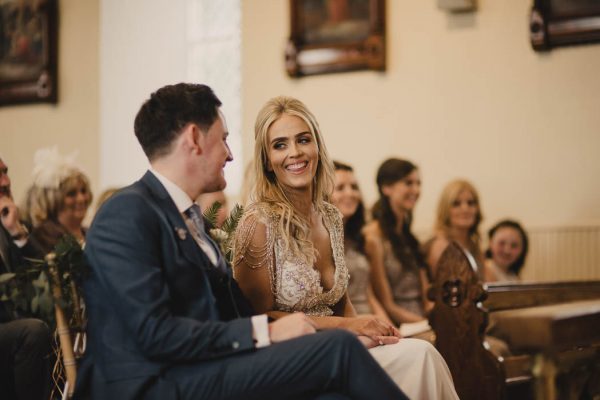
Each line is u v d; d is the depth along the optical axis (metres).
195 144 3.27
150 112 3.30
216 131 3.32
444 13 9.29
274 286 3.95
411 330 5.67
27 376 4.13
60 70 11.23
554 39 8.74
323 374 3.01
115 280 3.00
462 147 9.16
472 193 7.28
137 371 3.01
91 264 3.11
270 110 4.04
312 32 9.77
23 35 11.30
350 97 9.65
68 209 5.91
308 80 9.86
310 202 4.11
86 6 11.14
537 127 8.88
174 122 3.27
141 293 2.97
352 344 3.01
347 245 6.29
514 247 7.58
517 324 5.43
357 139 9.61
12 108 11.48
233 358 3.04
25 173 11.38
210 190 3.36
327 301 4.07
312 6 9.77
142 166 10.81
